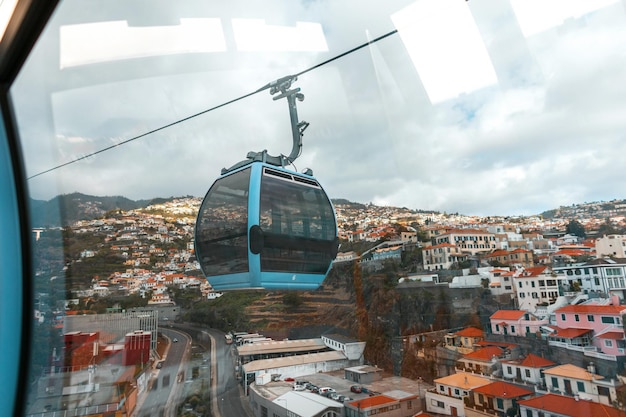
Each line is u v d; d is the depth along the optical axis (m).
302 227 6.43
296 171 6.98
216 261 6.29
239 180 6.44
